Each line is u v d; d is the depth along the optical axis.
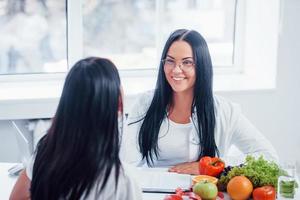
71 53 3.38
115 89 1.22
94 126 1.20
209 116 2.12
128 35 3.48
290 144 3.39
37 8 3.28
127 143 2.15
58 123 1.22
